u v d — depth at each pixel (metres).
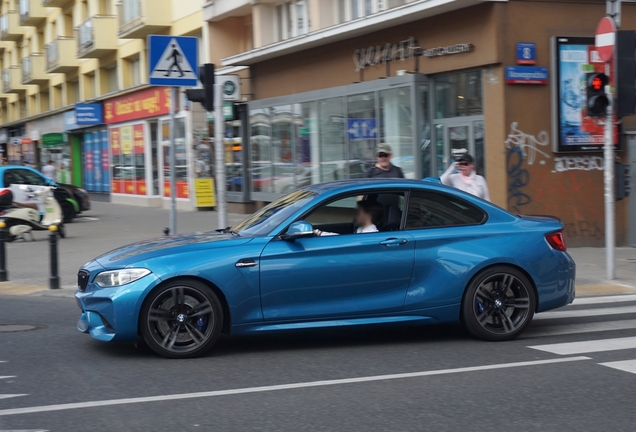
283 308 7.08
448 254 7.41
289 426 5.07
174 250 7.04
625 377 6.27
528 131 14.55
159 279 6.82
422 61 16.08
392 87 16.42
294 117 20.45
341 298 7.20
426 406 5.50
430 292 7.37
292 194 7.97
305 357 7.09
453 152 15.79
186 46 11.11
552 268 7.68
